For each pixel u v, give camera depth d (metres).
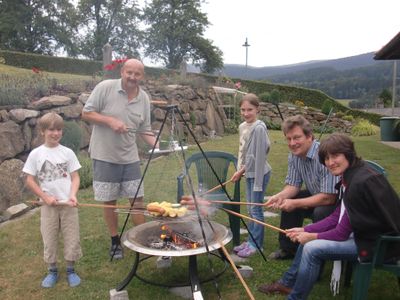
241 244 4.05
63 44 33.53
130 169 3.90
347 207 2.56
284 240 3.76
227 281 3.42
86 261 3.83
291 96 21.98
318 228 2.95
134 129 3.80
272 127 17.28
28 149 6.68
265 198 5.79
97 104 3.75
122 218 4.99
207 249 2.75
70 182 3.44
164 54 36.66
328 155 2.65
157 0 35.62
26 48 31.88
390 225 2.46
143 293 3.24
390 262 2.58
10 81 7.68
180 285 3.13
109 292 3.24
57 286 3.37
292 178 3.53
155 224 3.44
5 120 6.41
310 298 3.11
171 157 8.68
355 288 2.58
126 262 3.81
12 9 30.47
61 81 8.94
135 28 35.50
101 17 34.69
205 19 36.47
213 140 12.17
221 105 14.74
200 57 36.78
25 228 4.69
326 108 18.73
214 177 4.60
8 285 3.41
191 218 3.18
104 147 3.77
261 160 3.67
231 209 4.06
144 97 3.97
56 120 3.33
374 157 9.82
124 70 3.69
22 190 5.99
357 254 2.63
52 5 32.59
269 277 3.46
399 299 3.08
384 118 13.02
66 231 3.39
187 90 12.60
